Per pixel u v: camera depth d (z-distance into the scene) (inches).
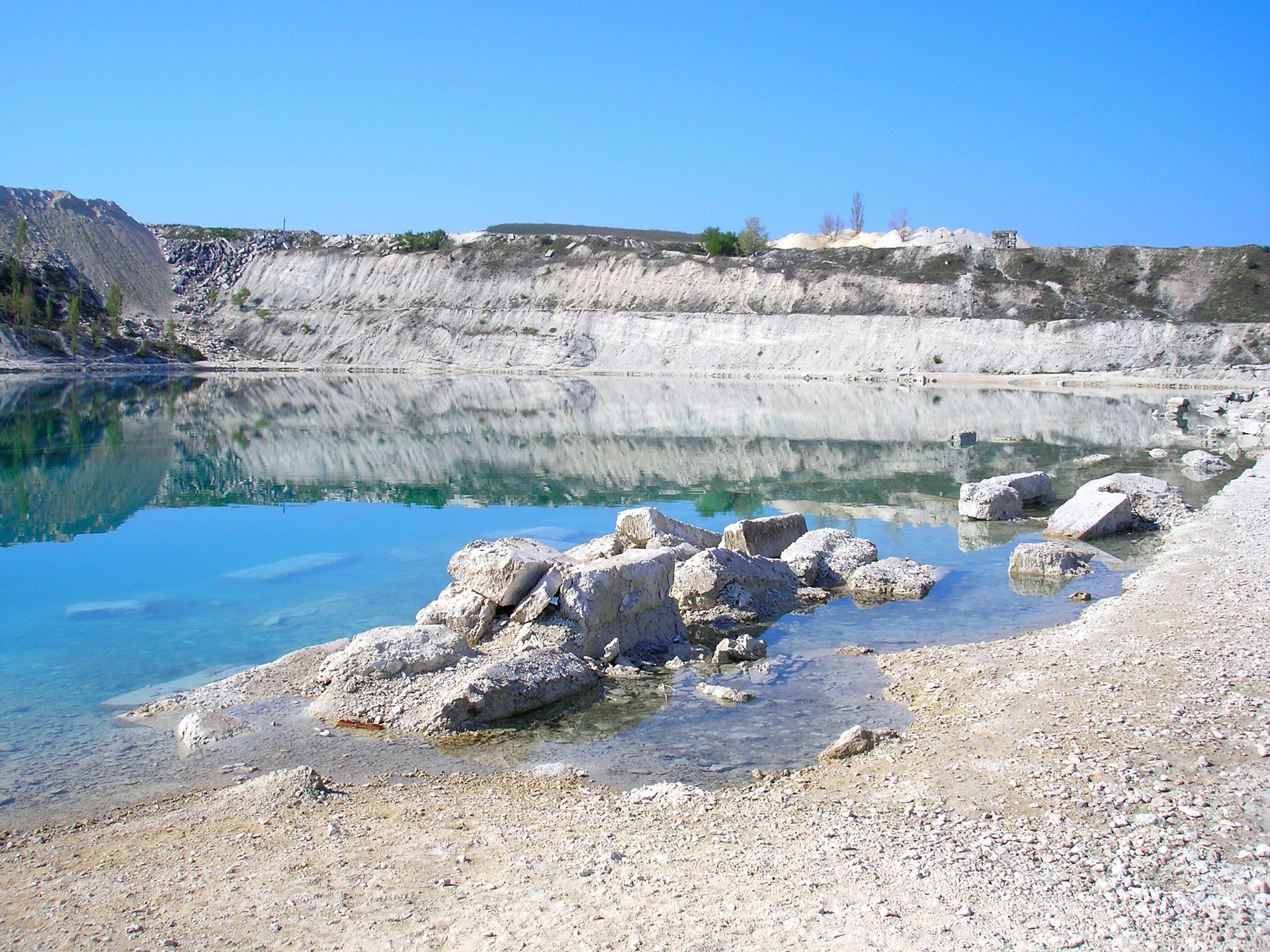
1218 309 2812.5
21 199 4033.0
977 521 837.8
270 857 266.7
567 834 279.3
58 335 3198.8
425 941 215.9
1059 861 246.7
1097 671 401.7
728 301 3444.9
